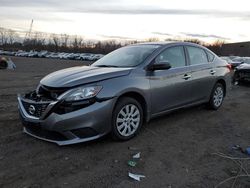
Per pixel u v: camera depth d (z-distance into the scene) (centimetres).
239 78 1197
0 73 1834
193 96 598
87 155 411
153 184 339
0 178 345
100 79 432
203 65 622
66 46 11362
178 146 455
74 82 418
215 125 572
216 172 374
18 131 502
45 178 347
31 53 7762
